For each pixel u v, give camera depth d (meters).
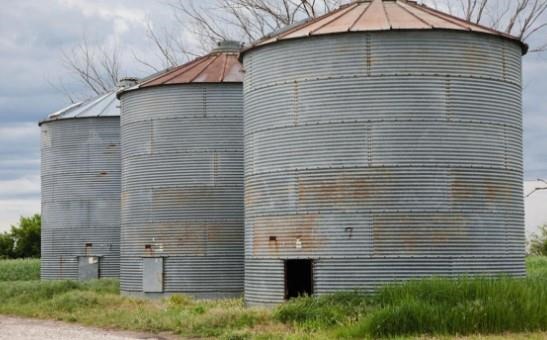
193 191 32.88
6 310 30.33
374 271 24.33
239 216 32.78
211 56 35.81
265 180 26.19
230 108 33.12
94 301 30.22
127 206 34.25
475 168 24.86
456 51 24.91
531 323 20.52
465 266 24.50
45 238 42.00
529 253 60.06
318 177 25.00
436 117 24.61
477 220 24.77
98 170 40.53
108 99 42.56
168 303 29.78
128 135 34.41
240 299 30.12
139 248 33.50
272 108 26.06
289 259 25.41
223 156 32.94
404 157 24.45
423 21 25.31
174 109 33.28
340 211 24.67
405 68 24.61
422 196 24.39
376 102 24.62
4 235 78.38
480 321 20.33
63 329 24.84
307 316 22.91
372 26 24.92
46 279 41.66
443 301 21.27
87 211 40.59
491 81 25.34
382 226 24.39
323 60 25.14
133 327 24.78
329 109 24.97
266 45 26.20
